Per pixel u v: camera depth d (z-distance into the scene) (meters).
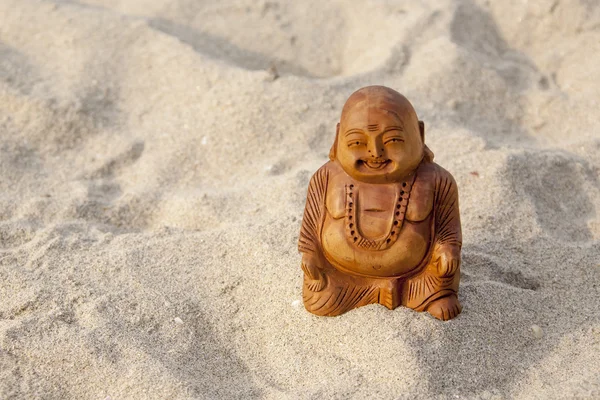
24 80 0.83
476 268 0.64
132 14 0.94
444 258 0.57
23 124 0.79
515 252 0.65
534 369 0.57
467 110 0.80
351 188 0.58
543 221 0.68
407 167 0.57
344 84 0.81
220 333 0.61
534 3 0.89
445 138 0.75
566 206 0.70
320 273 0.59
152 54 0.85
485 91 0.82
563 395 0.55
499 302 0.60
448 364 0.57
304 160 0.75
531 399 0.55
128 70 0.85
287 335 0.60
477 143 0.74
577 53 0.86
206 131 0.78
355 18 0.92
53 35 0.88
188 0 0.95
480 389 0.56
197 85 0.82
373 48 0.88
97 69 0.84
